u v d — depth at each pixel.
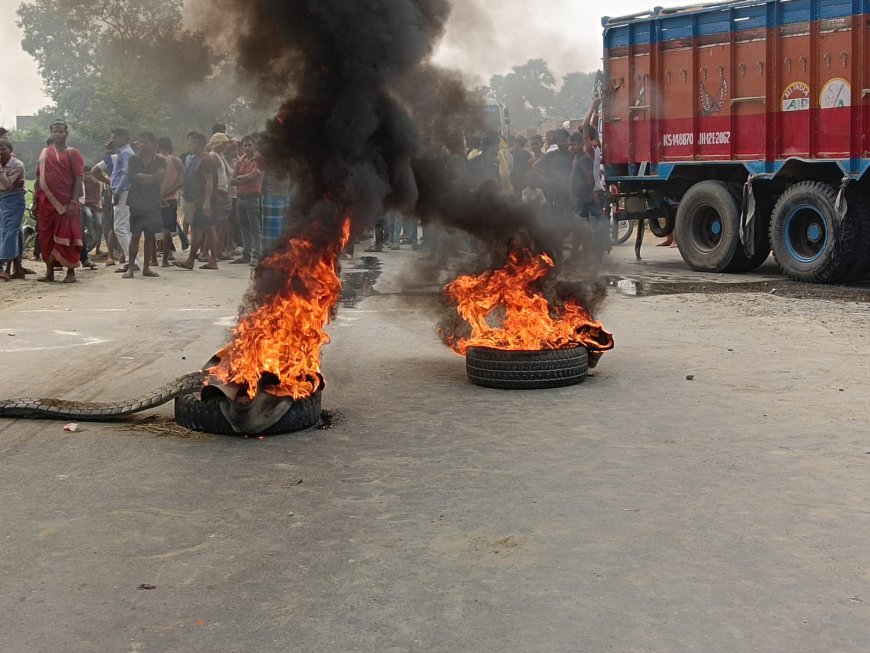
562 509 4.54
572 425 6.04
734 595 3.62
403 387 7.16
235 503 4.66
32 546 4.14
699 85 15.15
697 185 15.33
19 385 7.28
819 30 13.34
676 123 15.60
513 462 5.27
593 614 3.48
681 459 5.30
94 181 17.50
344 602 3.59
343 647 3.25
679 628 3.37
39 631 3.38
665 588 3.69
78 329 9.80
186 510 4.56
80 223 14.12
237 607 3.56
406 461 5.31
